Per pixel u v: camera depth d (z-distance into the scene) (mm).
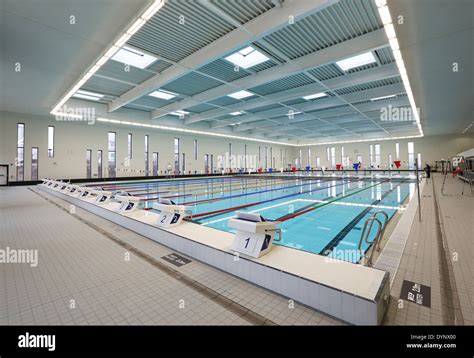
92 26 3766
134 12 3457
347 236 3316
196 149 15773
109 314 1305
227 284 1654
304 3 3299
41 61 4914
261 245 1739
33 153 9656
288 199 6691
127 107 9609
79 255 2201
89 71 5238
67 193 5809
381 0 3104
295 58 5250
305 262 1616
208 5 3383
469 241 2438
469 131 15125
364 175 16375
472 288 1541
